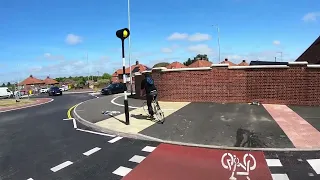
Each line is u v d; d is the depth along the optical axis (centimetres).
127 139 897
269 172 582
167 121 1107
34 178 593
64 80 9762
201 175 575
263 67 1495
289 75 1448
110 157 714
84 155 741
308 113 1199
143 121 1137
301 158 659
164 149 764
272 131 898
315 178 548
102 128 1049
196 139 838
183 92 1672
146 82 1137
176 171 602
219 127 973
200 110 1336
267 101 1499
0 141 952
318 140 789
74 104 2211
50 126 1202
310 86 1419
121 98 2269
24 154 776
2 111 1953
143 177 575
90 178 580
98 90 4991
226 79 1572
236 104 1496
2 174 623
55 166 664
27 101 2816
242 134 873
